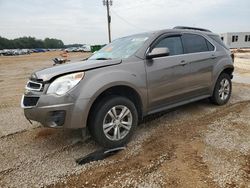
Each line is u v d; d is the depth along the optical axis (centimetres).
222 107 547
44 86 331
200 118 477
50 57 3894
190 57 465
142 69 387
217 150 340
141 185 272
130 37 468
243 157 319
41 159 342
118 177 289
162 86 416
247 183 265
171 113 513
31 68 1967
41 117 329
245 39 4850
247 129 411
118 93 379
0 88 956
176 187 264
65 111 322
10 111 592
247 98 630
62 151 364
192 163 309
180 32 471
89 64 354
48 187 278
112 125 356
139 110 402
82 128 338
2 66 2277
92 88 331
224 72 565
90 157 334
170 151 343
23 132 446
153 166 308
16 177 299
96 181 284
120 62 371
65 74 331
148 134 410
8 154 360
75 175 298
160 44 428
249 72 1287
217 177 277
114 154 346
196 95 494
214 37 552
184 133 405
